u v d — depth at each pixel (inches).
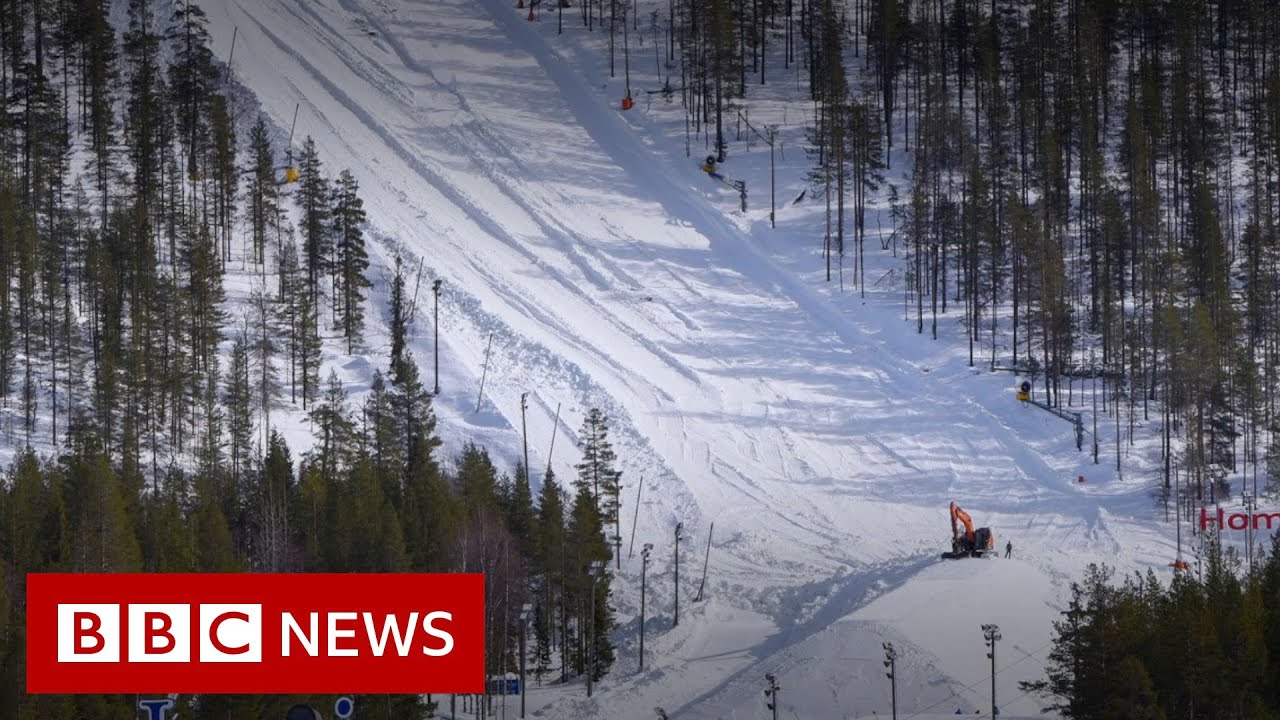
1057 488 4124.0
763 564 3715.6
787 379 4798.2
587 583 3228.3
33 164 5004.9
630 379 4717.0
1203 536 3686.0
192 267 4375.0
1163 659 2384.4
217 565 2687.0
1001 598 3159.5
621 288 5295.3
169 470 3558.1
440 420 4338.1
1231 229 5295.3
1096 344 4820.4
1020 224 4761.3
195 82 5620.1
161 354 4151.1
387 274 4980.3
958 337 4906.5
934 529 3939.5
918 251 4945.9
